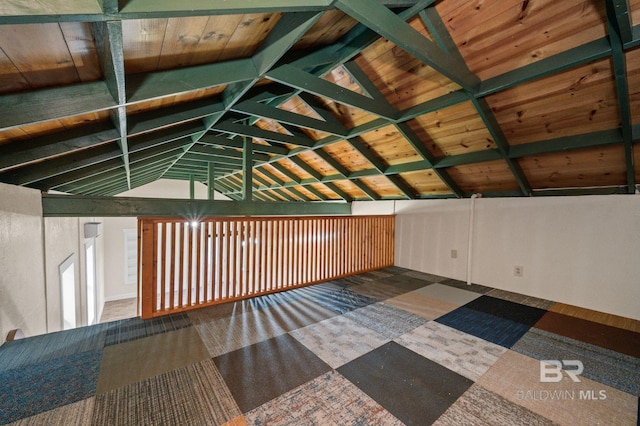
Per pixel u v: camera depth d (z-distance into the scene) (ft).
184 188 30.66
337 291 12.56
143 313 9.26
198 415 5.15
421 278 14.89
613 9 5.74
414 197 17.25
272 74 7.53
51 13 3.36
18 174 8.53
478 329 8.89
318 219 14.24
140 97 6.12
